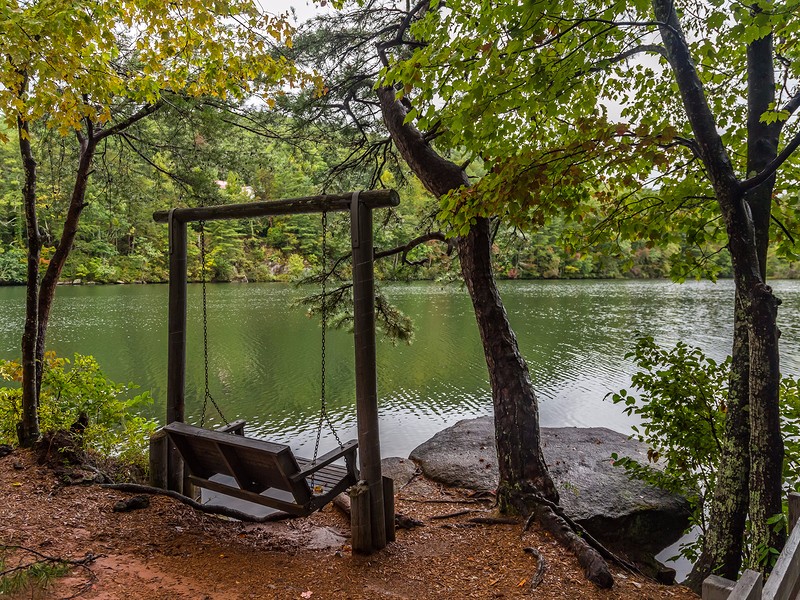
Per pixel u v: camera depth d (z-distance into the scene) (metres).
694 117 3.97
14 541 3.29
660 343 19.03
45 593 2.71
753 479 3.76
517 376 5.04
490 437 7.91
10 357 16.62
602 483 6.11
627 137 4.02
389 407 12.64
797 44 4.04
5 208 29.05
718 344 18.88
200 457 4.19
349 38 7.12
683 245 6.12
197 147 7.02
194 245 48.72
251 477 3.93
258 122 7.36
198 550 3.61
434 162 5.73
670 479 5.17
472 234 5.28
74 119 4.41
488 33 3.44
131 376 14.80
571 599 3.27
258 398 13.43
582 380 15.00
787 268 49.88
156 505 4.19
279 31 5.11
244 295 38.78
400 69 3.69
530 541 4.12
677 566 5.51
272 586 3.17
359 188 9.20
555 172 4.13
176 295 4.57
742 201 3.90
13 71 3.82
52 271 5.81
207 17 4.38
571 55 3.64
